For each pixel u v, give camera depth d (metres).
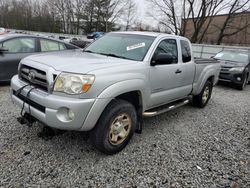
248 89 9.38
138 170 2.86
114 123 3.04
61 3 50.81
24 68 3.14
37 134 3.51
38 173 2.64
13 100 3.29
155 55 3.61
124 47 3.80
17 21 46.91
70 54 3.53
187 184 2.67
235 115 5.49
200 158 3.26
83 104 2.57
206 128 4.45
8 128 3.65
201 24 29.08
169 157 3.22
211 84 5.92
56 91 2.63
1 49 5.66
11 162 2.80
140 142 3.59
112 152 3.12
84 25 53.59
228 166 3.12
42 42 6.52
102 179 2.64
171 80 4.03
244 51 10.42
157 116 4.90
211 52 17.44
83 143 3.38
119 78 2.91
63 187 2.46
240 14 27.89
